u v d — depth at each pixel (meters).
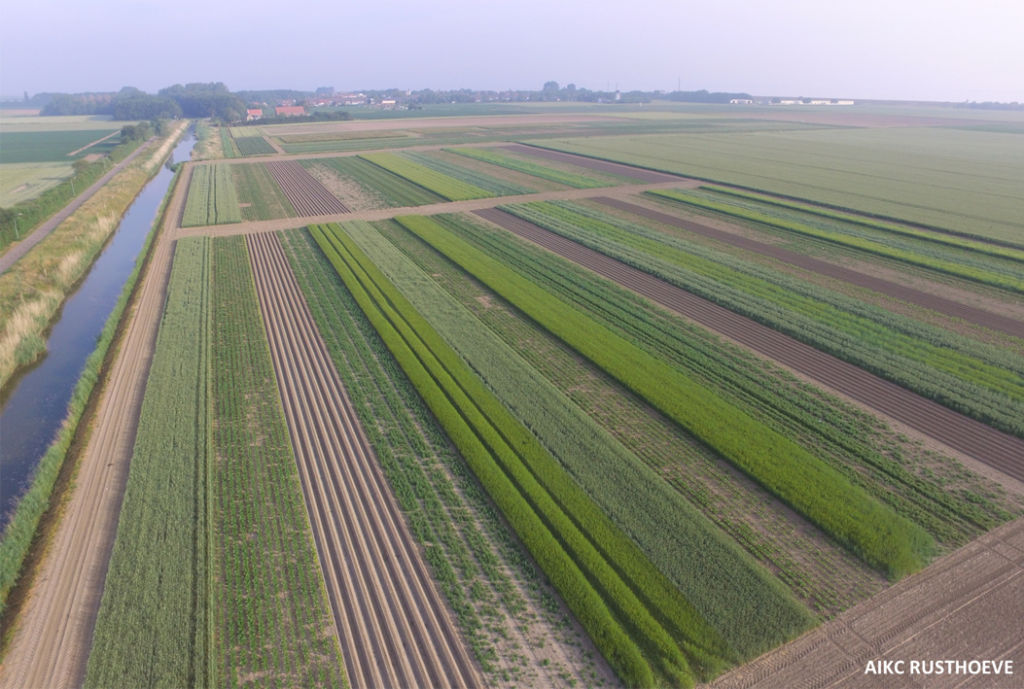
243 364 29.42
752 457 21.77
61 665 14.62
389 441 23.31
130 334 33.12
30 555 18.30
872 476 20.95
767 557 17.62
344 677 14.16
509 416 24.53
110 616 15.74
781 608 15.75
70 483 21.06
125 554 17.75
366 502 20.06
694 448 22.80
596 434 23.42
